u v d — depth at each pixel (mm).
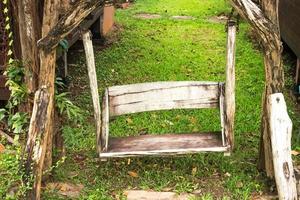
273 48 3908
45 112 3877
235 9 3869
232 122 4121
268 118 4062
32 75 4195
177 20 10453
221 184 4266
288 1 7258
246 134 5234
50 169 4020
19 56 4988
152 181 4316
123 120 5488
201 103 4371
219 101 4324
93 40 8625
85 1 3705
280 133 3811
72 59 7652
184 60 7762
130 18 10617
